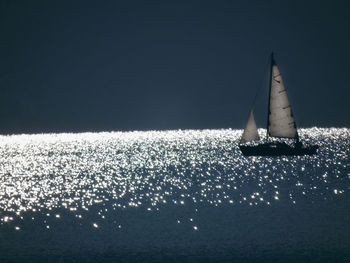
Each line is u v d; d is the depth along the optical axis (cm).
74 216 11738
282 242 8856
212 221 10744
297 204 12538
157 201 13700
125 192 15688
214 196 14350
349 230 9588
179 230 9981
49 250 8750
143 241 9181
